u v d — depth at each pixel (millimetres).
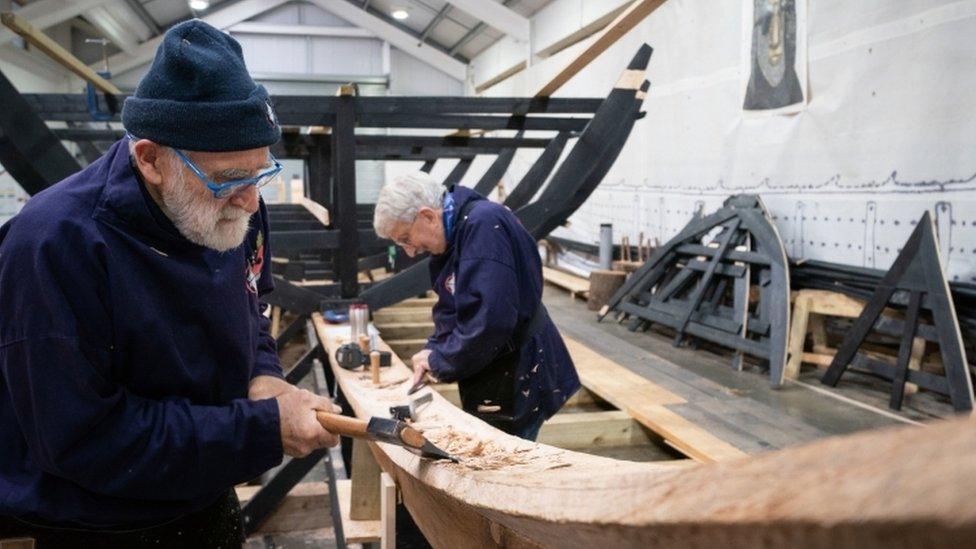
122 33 13188
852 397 3994
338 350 2701
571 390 2553
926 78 3949
